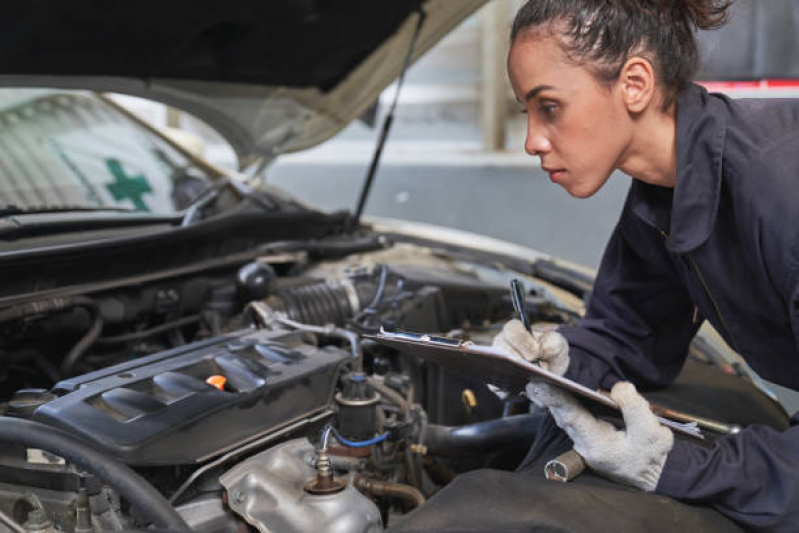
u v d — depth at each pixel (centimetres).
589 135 99
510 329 107
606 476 102
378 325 151
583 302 203
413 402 149
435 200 836
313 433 115
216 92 185
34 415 99
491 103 1088
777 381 121
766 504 95
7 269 129
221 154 262
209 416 101
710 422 124
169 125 208
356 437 116
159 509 86
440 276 189
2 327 128
